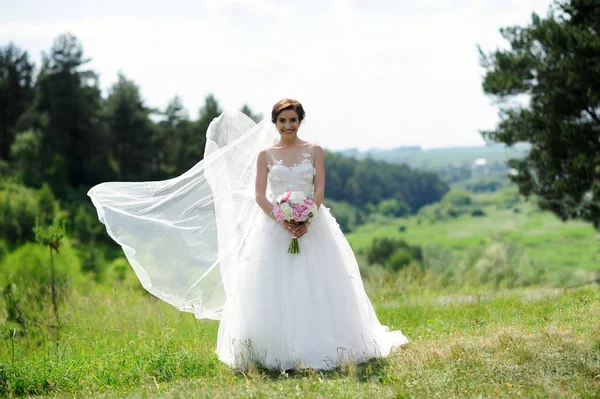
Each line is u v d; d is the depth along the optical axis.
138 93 79.75
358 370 5.39
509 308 8.01
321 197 6.09
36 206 47.34
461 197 149.50
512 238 109.31
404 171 149.38
